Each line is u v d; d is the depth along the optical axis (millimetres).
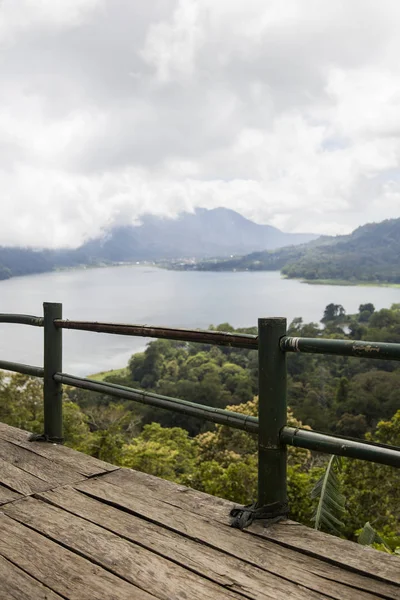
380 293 199375
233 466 13320
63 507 2008
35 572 1562
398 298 177500
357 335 68688
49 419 2812
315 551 1655
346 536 12562
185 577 1535
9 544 1731
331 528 2262
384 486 12812
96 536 1780
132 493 2129
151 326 2227
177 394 51656
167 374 58969
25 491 2166
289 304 163000
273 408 1845
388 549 2945
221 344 2004
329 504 2293
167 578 1529
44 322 2770
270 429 1852
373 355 1575
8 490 2186
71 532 1809
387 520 12484
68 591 1465
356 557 1621
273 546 1709
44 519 1911
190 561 1619
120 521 1893
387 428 14797
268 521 1854
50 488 2193
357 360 52469
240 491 13047
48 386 2785
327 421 39938
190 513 1944
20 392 20391
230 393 51656
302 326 72625
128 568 1582
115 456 19578
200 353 65312
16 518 1919
